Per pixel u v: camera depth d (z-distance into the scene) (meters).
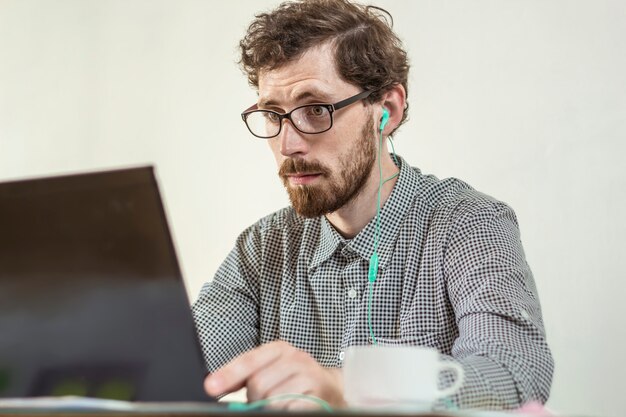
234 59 3.51
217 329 2.10
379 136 2.09
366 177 2.03
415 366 1.17
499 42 2.88
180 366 1.18
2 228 1.23
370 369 1.18
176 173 3.59
